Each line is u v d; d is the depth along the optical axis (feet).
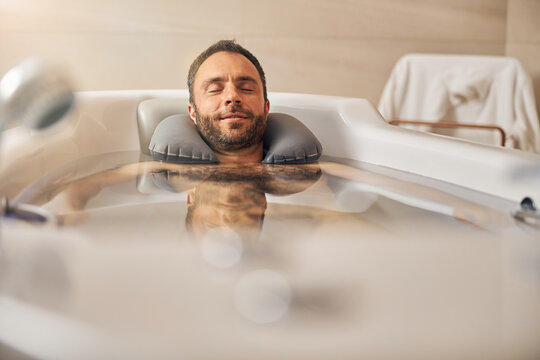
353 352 1.45
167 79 8.95
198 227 2.62
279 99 5.42
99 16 8.59
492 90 8.01
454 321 1.59
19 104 2.04
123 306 1.66
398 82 8.36
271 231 2.57
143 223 2.68
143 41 8.78
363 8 9.23
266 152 4.52
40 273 1.93
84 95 5.03
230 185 3.66
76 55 8.64
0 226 2.49
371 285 1.85
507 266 2.06
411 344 1.48
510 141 7.71
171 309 1.64
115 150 5.13
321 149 4.74
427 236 2.52
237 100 4.25
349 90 9.45
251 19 8.99
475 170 3.65
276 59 9.18
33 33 8.47
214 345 1.46
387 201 3.29
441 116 8.10
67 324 1.56
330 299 1.73
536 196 3.19
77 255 2.14
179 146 4.34
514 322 1.60
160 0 8.70
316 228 2.65
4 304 1.70
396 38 9.41
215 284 1.84
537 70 9.72
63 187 3.52
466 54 9.63
